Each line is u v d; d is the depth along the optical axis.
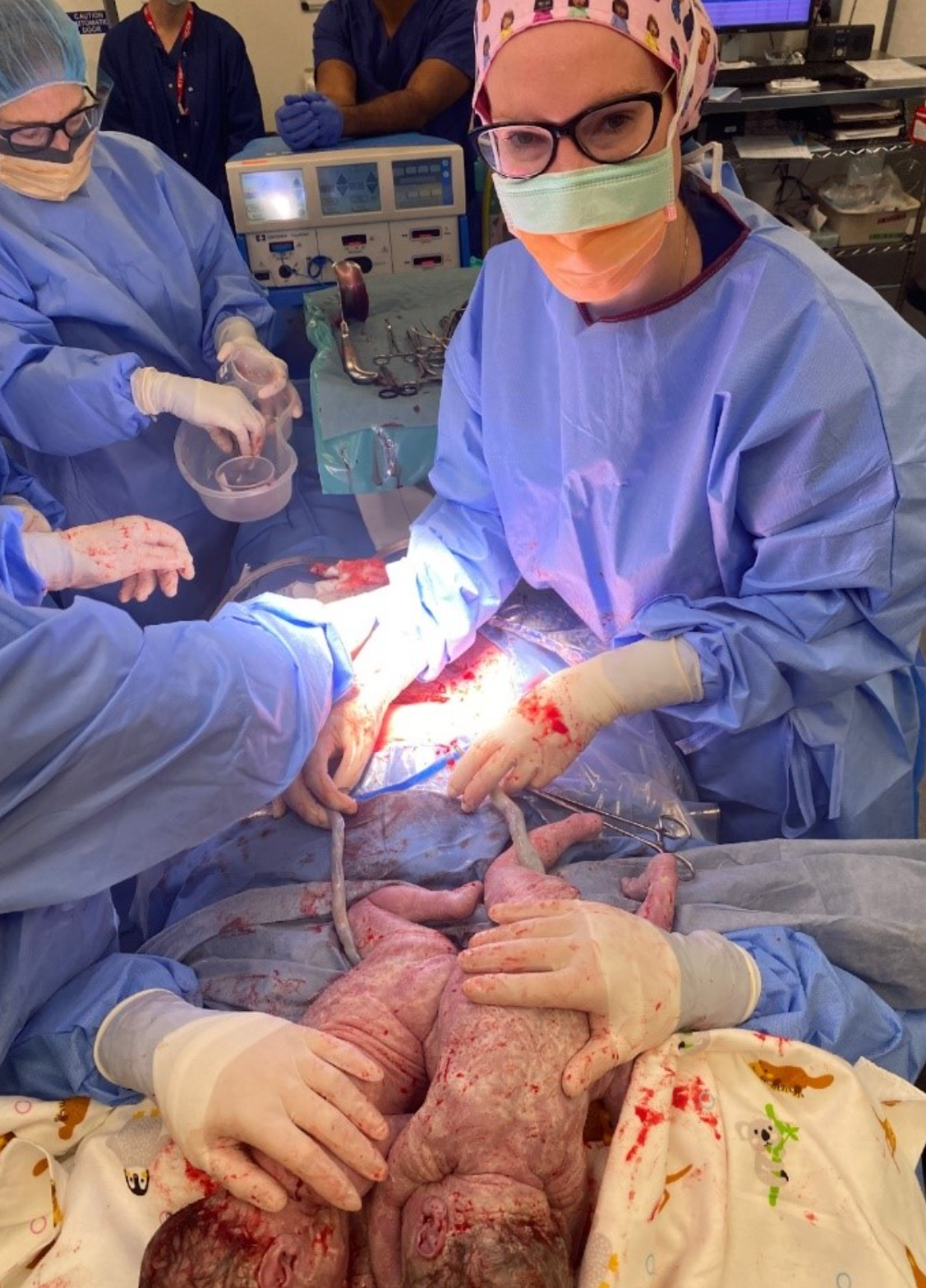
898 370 1.16
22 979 0.99
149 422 1.88
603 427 1.31
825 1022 1.05
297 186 2.22
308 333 2.06
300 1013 1.08
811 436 1.16
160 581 1.57
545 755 1.29
